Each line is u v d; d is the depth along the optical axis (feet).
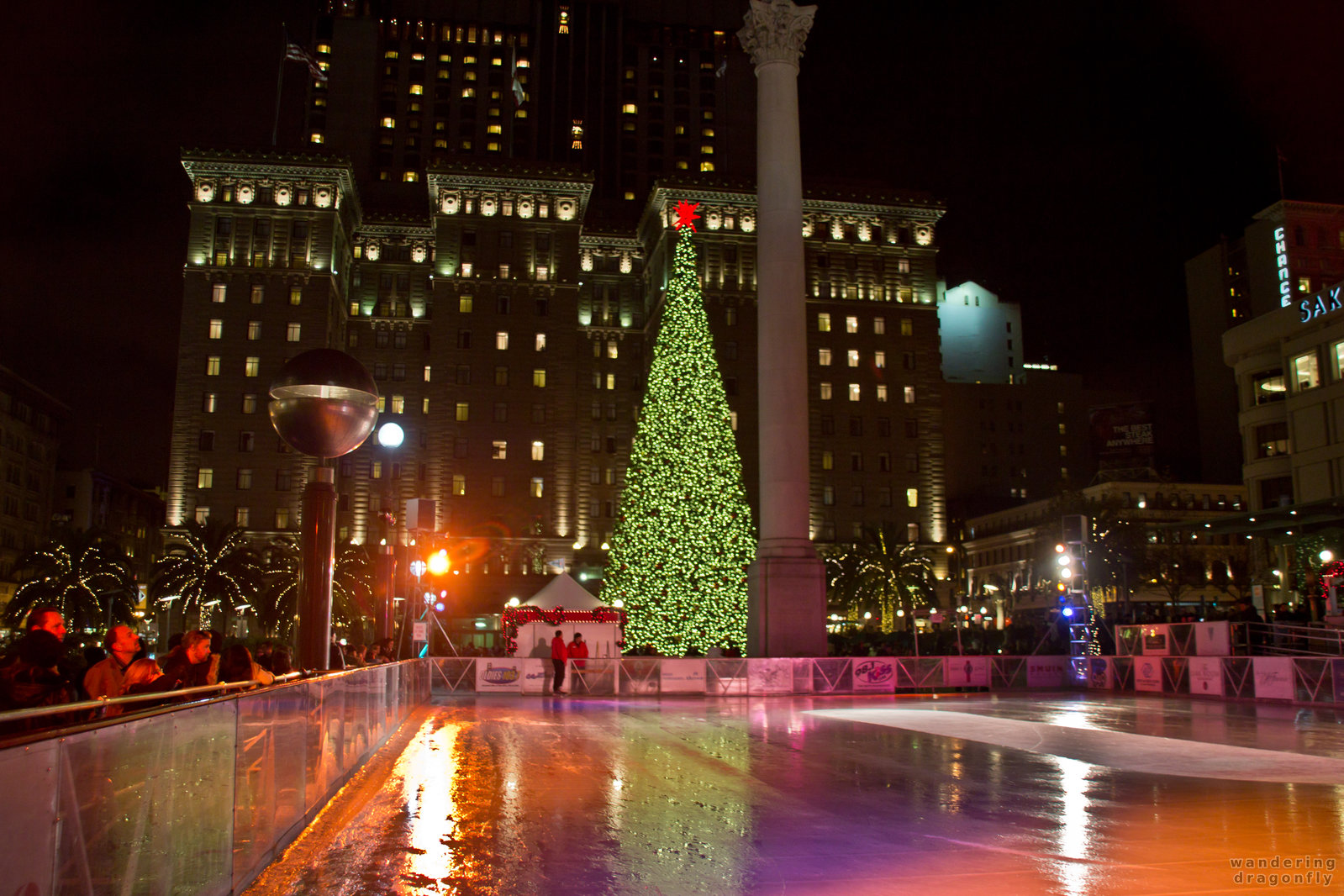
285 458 327.88
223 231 338.95
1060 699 110.32
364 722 52.13
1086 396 528.63
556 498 339.36
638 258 392.47
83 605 244.63
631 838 34.53
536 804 40.98
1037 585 339.57
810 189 375.45
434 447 337.93
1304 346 190.60
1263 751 59.82
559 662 114.32
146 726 19.30
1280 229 424.05
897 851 32.65
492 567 330.95
